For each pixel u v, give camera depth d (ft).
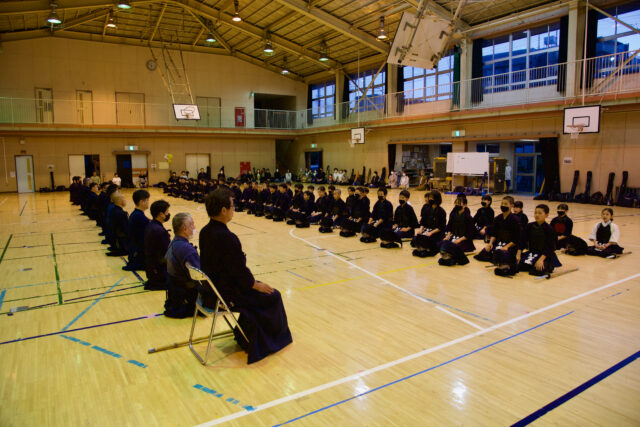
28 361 13.80
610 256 26.94
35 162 88.02
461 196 27.76
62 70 89.66
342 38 83.41
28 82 86.99
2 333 16.10
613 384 12.09
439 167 79.77
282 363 13.51
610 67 55.16
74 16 80.07
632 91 51.70
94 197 43.11
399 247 30.86
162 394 11.75
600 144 57.26
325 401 11.31
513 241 24.02
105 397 11.62
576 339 15.11
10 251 30.86
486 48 70.90
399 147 88.33
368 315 17.61
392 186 84.17
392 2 65.31
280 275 23.81
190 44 101.30
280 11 77.10
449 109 75.66
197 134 98.89
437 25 51.90
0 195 81.25
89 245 33.06
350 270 24.72
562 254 28.35
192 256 16.61
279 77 111.55
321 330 16.10
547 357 13.75
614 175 55.83
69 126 85.92
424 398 11.40
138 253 25.07
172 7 79.41
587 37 57.00
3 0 62.08
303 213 40.52
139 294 20.75
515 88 66.54
